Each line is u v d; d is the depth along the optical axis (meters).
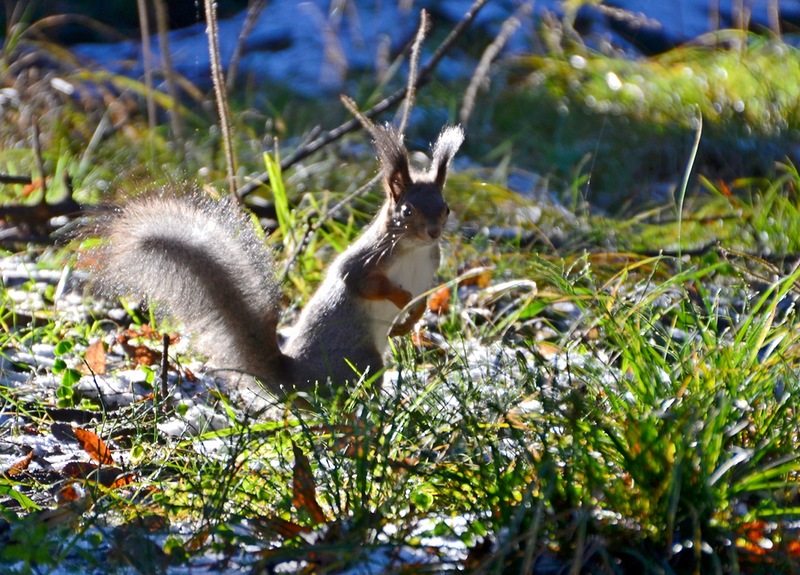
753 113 20.70
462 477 6.45
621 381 7.52
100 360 10.22
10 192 16.17
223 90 13.40
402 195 9.91
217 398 9.20
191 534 6.32
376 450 6.66
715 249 12.03
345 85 22.58
